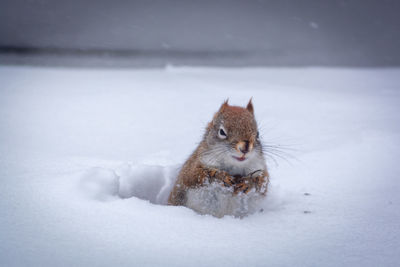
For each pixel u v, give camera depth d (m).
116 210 3.88
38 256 3.03
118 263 3.00
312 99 10.33
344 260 3.14
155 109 9.11
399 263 3.10
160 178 5.51
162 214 3.86
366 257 3.19
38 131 7.11
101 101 9.80
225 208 4.35
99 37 18.05
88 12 18.73
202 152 4.47
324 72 15.29
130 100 9.98
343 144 6.62
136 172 5.42
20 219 3.59
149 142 6.77
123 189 5.21
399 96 10.71
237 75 14.29
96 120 8.09
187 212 3.96
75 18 18.56
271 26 20.09
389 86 12.29
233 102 9.81
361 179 5.10
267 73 14.97
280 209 4.23
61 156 5.68
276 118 8.44
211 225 3.71
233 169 4.47
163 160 5.87
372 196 4.53
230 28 20.22
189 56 17.80
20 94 10.23
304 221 3.87
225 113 4.49
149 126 7.76
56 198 4.07
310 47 18.80
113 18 19.08
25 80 12.18
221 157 4.28
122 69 15.13
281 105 9.60
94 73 14.10
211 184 4.27
